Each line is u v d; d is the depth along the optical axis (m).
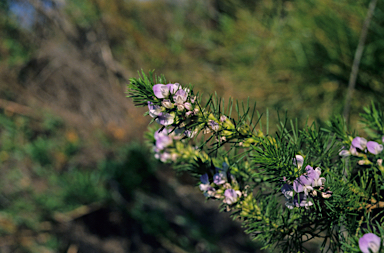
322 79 1.47
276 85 1.60
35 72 2.71
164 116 0.44
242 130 0.45
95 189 1.99
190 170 0.51
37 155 2.26
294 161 0.44
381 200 0.47
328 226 0.46
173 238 1.83
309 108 1.47
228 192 0.47
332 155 0.47
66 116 2.53
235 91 1.75
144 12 2.48
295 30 1.62
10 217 2.04
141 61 2.42
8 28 2.71
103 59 2.57
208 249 1.74
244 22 1.96
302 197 0.44
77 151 2.32
